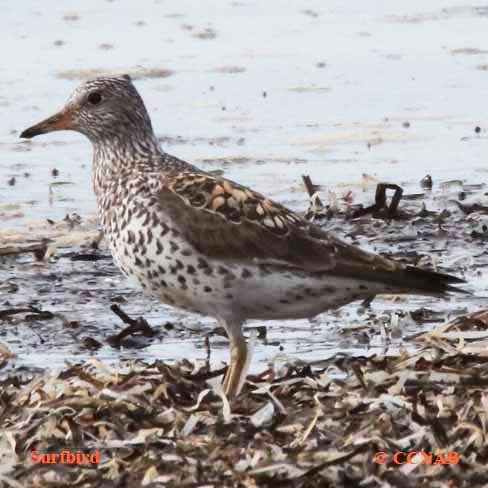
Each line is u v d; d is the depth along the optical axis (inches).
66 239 625.9
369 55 992.2
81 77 906.1
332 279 417.1
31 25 1046.4
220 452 349.7
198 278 417.1
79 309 537.6
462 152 775.7
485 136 805.9
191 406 393.7
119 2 1129.4
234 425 371.6
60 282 572.1
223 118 836.0
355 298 423.2
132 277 430.6
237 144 781.9
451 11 1131.9
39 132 454.3
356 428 361.4
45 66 933.8
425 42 1030.4
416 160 761.0
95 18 1075.3
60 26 1045.8
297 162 750.5
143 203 421.1
